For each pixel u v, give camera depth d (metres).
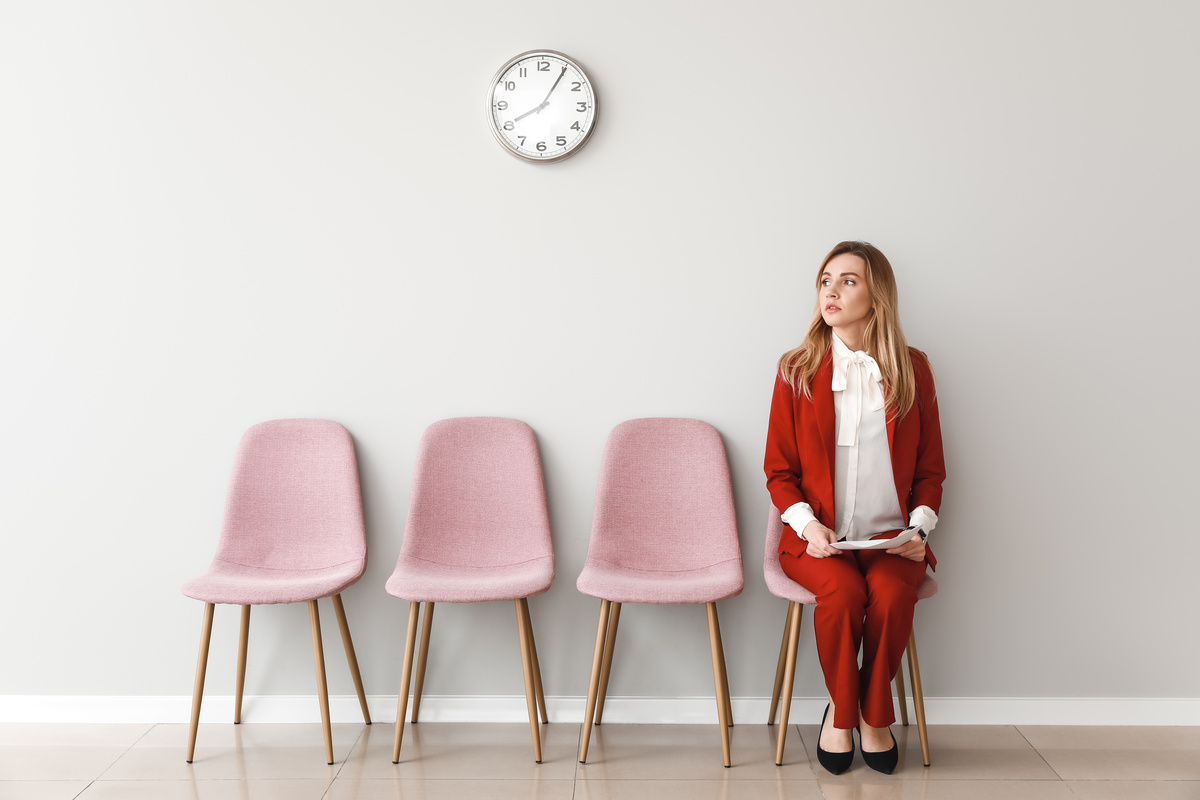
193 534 2.43
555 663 2.43
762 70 2.33
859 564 2.14
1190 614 2.36
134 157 2.37
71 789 2.00
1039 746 2.22
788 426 2.20
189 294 2.39
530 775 2.06
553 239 2.37
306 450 2.37
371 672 2.43
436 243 2.38
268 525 2.36
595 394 2.39
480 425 2.37
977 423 2.36
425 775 2.06
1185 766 2.10
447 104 2.36
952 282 2.34
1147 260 2.32
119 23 2.35
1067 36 2.30
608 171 2.36
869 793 1.96
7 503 2.42
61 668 2.44
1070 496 2.37
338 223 2.38
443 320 2.39
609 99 2.34
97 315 2.40
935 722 2.38
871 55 2.32
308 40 2.35
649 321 2.38
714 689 2.41
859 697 2.06
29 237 2.39
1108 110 2.30
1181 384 2.34
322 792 1.98
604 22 2.33
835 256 2.16
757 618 2.39
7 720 2.42
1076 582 2.38
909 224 2.34
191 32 2.35
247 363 2.40
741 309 2.37
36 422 2.41
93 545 2.43
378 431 2.41
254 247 2.38
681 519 2.33
